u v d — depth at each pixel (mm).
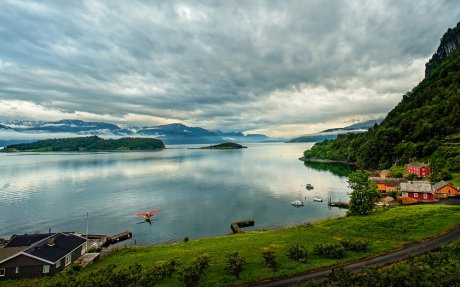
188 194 156500
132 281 43125
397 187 127312
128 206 132125
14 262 59438
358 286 34312
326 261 49844
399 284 33562
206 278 45844
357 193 92000
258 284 42531
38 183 190875
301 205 129125
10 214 120688
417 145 188875
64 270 59875
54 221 111875
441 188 112438
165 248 73500
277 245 63750
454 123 195125
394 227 68375
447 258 41500
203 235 94125
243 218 111875
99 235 93500
